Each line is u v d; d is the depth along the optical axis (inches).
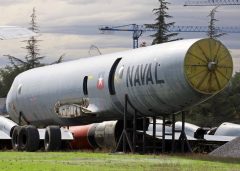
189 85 1652.3
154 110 1818.4
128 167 1234.0
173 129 1819.6
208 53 1668.3
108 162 1359.5
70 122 2209.6
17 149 1915.6
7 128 2063.2
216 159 1485.0
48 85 2297.0
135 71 1808.6
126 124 1852.9
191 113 4594.0
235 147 1614.2
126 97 1861.5
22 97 2498.8
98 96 2011.6
